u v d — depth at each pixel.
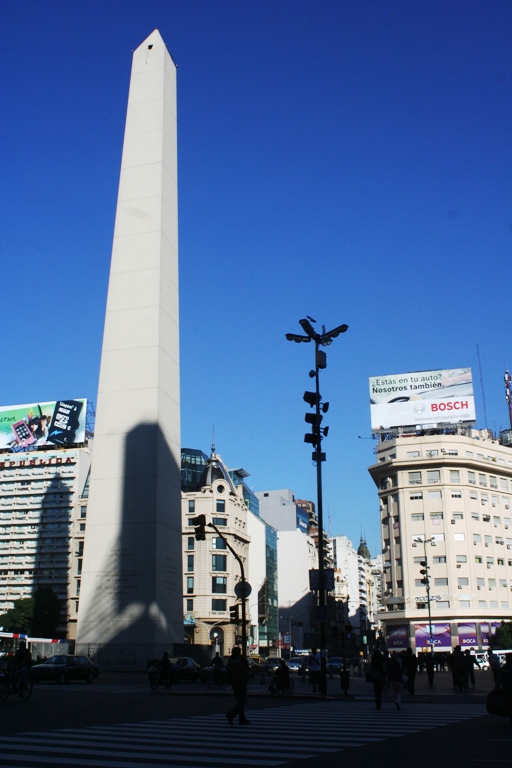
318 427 32.56
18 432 138.50
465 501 95.81
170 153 61.28
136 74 62.34
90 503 53.00
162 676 38.22
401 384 101.56
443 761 12.98
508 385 125.38
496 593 95.56
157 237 57.16
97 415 54.66
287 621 150.00
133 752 13.66
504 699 20.00
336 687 44.50
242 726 19.28
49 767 11.62
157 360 54.56
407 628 92.44
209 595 106.88
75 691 36.03
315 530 179.12
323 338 33.31
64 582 127.12
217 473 114.12
